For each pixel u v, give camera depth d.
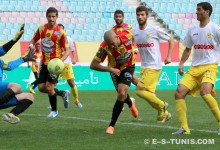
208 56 25.11
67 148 20.73
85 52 70.25
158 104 31.06
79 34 80.56
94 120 32.16
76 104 42.28
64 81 65.12
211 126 28.70
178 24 85.56
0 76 24.33
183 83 25.25
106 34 24.62
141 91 31.33
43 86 33.69
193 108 41.34
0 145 21.58
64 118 33.41
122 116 34.97
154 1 88.50
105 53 25.22
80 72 66.69
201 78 25.36
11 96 23.91
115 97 54.25
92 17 83.00
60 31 33.22
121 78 25.81
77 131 26.45
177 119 32.94
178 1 89.62
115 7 86.50
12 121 24.00
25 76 64.44
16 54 67.31
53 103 34.00
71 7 84.81
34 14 81.25
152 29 31.30
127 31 25.70
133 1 88.00
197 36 25.20
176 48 71.50
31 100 24.72
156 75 31.58
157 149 20.59
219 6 90.75
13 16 80.25
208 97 24.67
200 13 25.02
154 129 27.30
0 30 77.75
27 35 78.12
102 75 67.81
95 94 58.72
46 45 33.34
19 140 23.06
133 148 20.81
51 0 84.44
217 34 24.86
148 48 31.36
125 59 25.61
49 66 31.50
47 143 22.12
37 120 32.06
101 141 22.72
